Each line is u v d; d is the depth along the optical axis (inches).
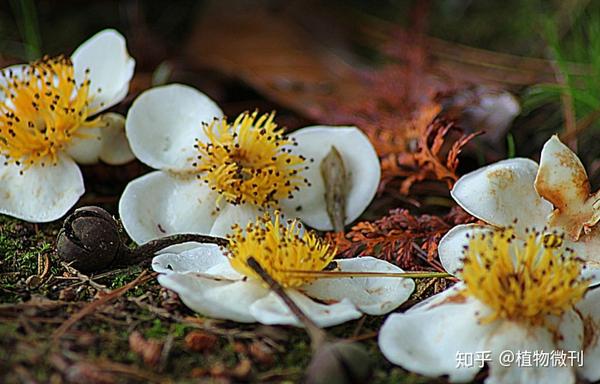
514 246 10.4
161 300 10.6
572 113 13.0
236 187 11.4
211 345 10.2
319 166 11.8
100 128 12.0
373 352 10.3
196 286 10.4
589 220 10.9
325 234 11.8
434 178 12.4
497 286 10.1
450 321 10.2
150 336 10.3
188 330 10.4
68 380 9.9
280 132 11.6
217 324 10.4
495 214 10.9
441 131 12.1
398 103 13.3
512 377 10.0
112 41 12.1
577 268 10.2
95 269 11.0
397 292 10.7
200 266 10.8
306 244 10.6
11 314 10.4
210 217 11.5
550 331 10.2
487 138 12.7
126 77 11.9
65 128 11.7
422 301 10.6
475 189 11.0
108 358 10.1
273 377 10.1
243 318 10.3
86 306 10.5
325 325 10.2
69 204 11.5
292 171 11.6
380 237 11.5
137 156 11.6
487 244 10.4
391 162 12.3
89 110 11.8
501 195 11.0
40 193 11.6
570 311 10.3
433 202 12.4
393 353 10.0
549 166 10.9
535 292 10.1
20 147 11.5
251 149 11.5
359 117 13.1
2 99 12.1
